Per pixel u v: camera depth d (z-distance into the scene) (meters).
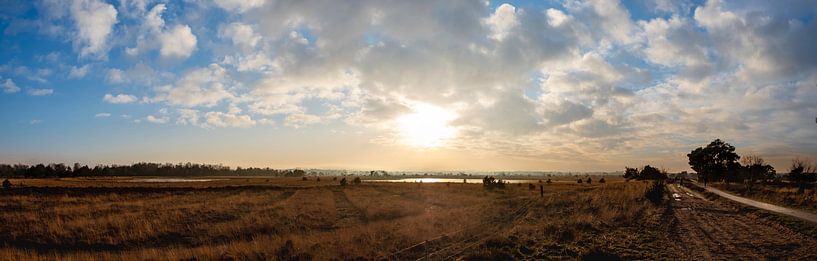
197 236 24.67
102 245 22.47
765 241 14.98
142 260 16.61
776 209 25.41
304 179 129.75
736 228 18.44
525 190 64.00
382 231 20.77
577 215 24.30
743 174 89.25
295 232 25.11
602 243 15.04
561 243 15.25
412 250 15.62
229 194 54.09
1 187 57.88
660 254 13.17
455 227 22.03
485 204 38.50
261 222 28.05
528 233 17.70
